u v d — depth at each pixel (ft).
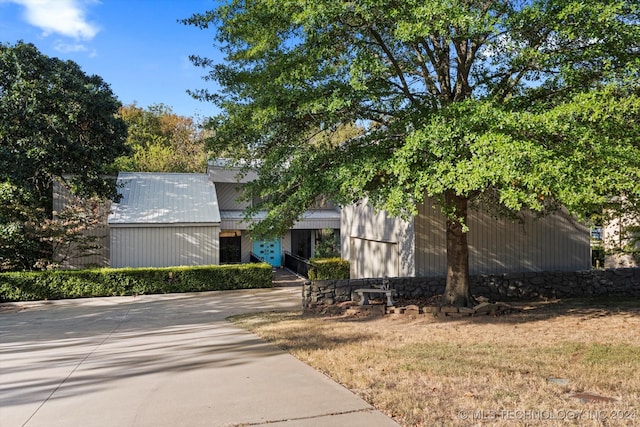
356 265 65.16
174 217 69.36
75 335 36.29
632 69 25.77
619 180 23.26
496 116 24.54
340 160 32.37
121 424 15.46
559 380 19.24
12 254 60.70
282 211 34.32
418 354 24.16
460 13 24.79
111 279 60.75
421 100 34.50
